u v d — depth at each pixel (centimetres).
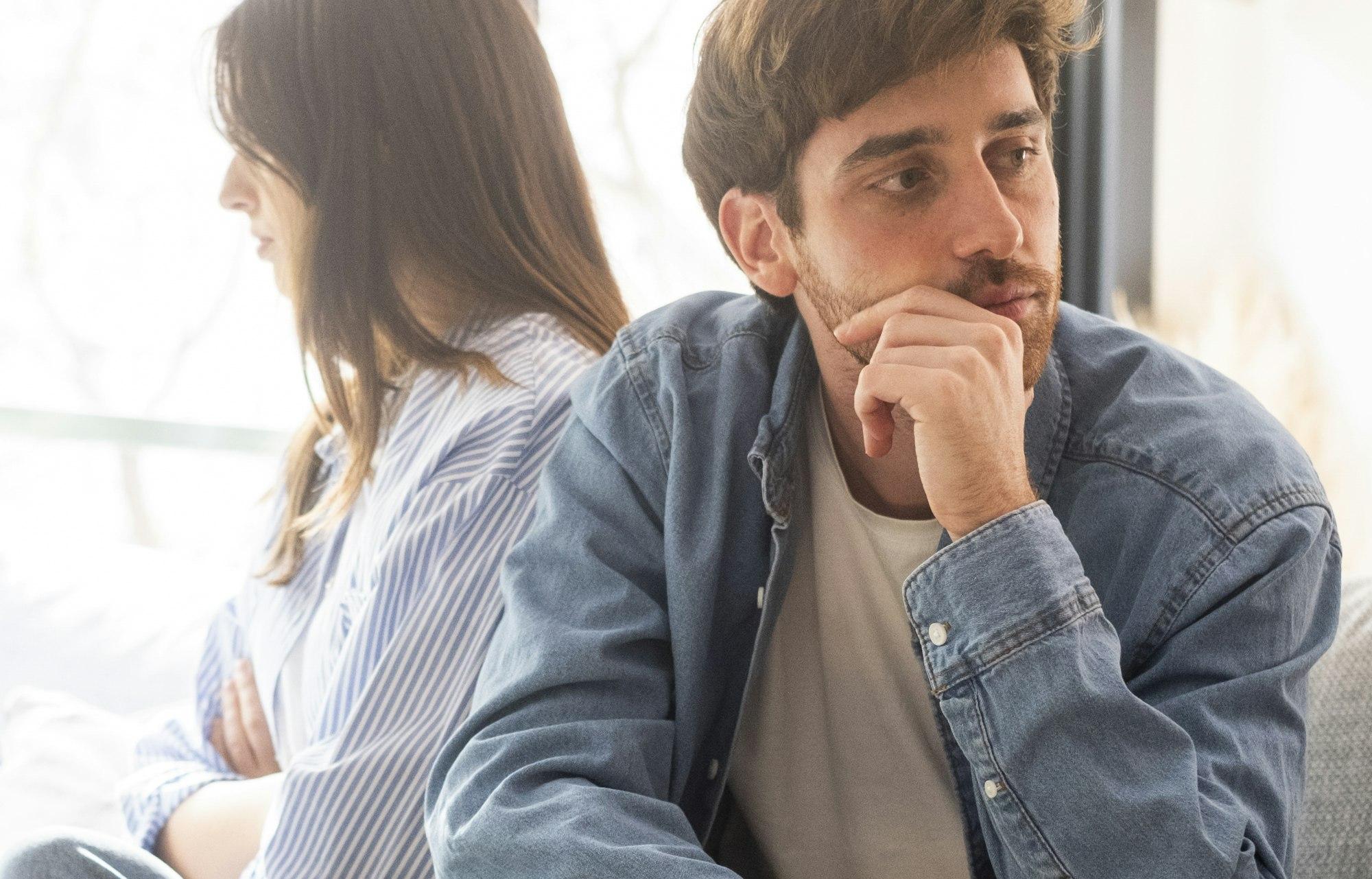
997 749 82
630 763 91
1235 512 85
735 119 94
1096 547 90
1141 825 77
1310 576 86
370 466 126
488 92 127
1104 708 79
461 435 115
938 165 85
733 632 102
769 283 98
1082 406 95
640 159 227
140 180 256
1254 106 215
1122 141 213
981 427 83
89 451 260
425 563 112
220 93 126
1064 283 219
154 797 133
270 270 256
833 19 85
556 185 133
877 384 85
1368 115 204
